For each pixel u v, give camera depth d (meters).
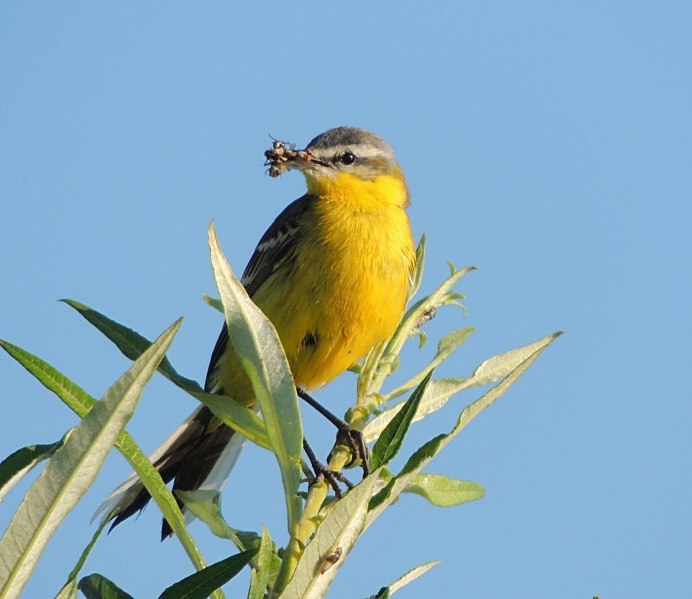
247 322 6.66
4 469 5.94
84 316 7.43
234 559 6.21
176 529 6.78
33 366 6.52
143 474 6.80
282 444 6.76
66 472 5.45
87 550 5.87
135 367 5.52
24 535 5.37
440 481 8.73
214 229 6.63
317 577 6.13
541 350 6.93
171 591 6.18
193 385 7.31
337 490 8.98
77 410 6.54
